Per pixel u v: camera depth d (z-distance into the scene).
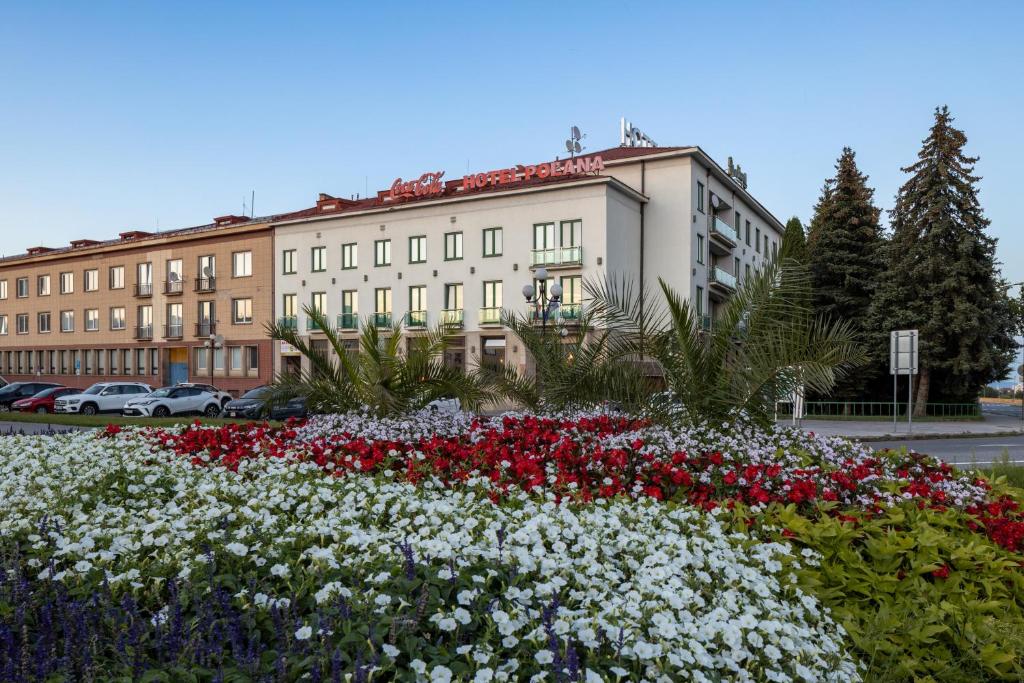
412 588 2.90
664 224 36.16
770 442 8.20
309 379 10.55
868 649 3.35
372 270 39.28
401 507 4.50
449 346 11.45
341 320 40.09
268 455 6.84
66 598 2.86
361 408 10.36
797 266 8.75
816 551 4.13
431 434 8.96
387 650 2.44
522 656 2.68
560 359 9.52
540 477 5.47
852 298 36.44
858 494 5.78
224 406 28.58
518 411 11.04
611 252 33.53
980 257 34.59
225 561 3.33
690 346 8.49
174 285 46.50
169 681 2.37
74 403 29.89
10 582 3.04
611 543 3.88
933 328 33.94
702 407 8.60
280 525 3.96
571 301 33.69
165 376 47.09
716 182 39.44
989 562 4.21
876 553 4.14
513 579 3.11
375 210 38.78
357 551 3.52
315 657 2.40
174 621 2.60
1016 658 3.43
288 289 42.06
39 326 54.28
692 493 5.59
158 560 3.30
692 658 2.61
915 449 18.97
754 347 8.39
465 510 4.52
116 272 49.94
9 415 22.62
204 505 4.56
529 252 34.84
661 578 3.28
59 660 2.42
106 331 50.12
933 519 4.92
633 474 5.97
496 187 36.94
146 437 8.34
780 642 2.86
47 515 4.20
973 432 23.62
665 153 35.81
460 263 36.72
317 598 2.78
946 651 3.45
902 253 35.66
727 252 41.12
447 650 2.66
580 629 2.72
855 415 32.44
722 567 3.62
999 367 34.66
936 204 34.53
